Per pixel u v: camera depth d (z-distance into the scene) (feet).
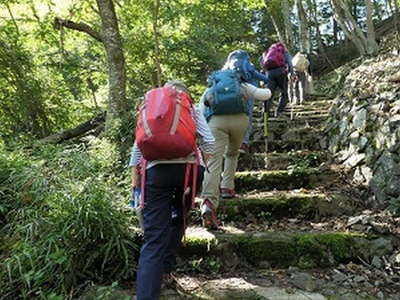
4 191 13.12
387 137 13.52
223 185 13.69
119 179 14.38
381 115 14.37
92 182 11.93
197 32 36.52
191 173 9.03
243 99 12.62
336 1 36.91
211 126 12.27
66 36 30.83
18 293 9.83
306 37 45.34
